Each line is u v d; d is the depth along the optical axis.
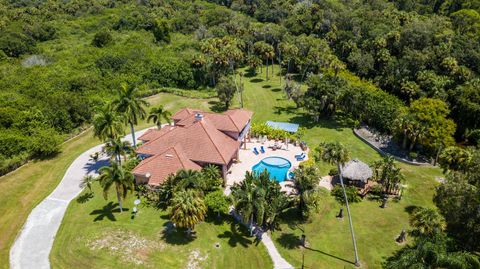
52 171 66.94
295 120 90.75
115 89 102.88
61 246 47.62
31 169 67.56
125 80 107.75
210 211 53.53
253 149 74.12
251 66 122.31
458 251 37.38
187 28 157.00
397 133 72.19
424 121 68.94
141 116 69.94
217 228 50.72
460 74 93.38
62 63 112.69
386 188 59.22
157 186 56.69
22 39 128.38
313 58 117.00
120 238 48.44
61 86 97.06
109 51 119.94
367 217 53.44
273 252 46.59
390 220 52.72
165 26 142.25
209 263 44.59
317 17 147.88
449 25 119.69
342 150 44.50
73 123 83.81
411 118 68.81
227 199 52.41
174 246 47.09
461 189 42.97
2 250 47.28
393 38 114.75
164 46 136.00
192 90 114.94
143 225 50.97
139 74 112.88
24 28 137.00
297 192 55.84
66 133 81.81
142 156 64.69
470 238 41.72
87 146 77.25
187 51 131.00
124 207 55.12
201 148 61.72
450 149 56.44
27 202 57.59
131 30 151.50
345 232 50.31
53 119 80.44
